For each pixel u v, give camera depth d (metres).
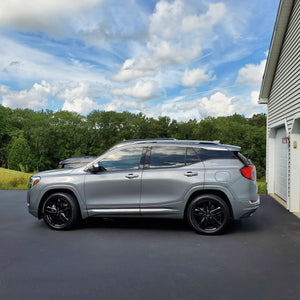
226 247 5.03
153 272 3.95
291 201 8.16
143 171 5.93
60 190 6.27
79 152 63.53
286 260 4.41
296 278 3.76
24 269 4.05
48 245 5.14
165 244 5.20
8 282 3.64
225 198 5.87
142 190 5.87
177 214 5.82
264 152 59.09
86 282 3.63
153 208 5.86
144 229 6.21
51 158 66.12
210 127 72.81
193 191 5.74
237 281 3.67
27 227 6.41
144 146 6.11
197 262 4.33
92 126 65.69
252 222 6.89
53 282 3.63
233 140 62.44
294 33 8.60
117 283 3.61
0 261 4.37
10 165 61.06
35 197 6.23
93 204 6.02
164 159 5.98
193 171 5.78
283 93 9.76
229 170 5.71
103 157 6.20
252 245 5.14
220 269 4.06
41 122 65.19
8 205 9.20
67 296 3.28
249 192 5.72
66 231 6.07
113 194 5.95
